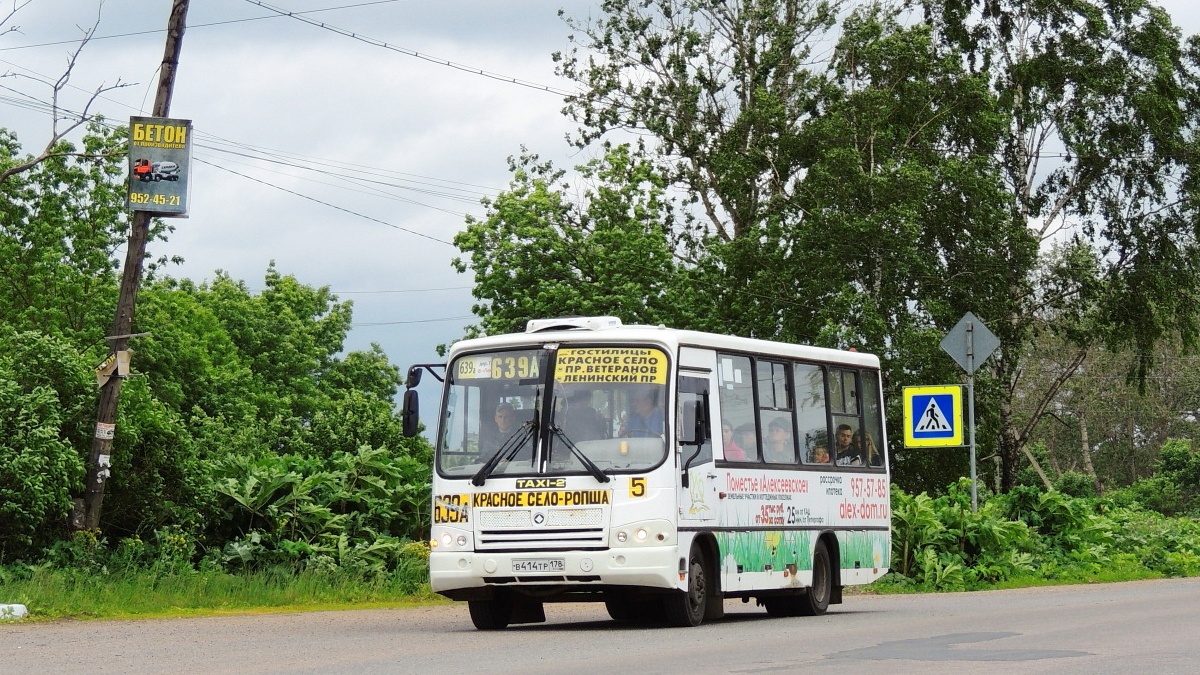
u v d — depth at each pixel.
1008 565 30.31
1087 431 104.06
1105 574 31.81
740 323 44.12
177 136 24.30
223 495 25.75
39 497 21.88
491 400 18.91
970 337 29.44
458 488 18.67
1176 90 53.31
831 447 22.53
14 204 57.34
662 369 18.59
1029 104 53.47
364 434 35.38
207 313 71.62
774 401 21.14
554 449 18.47
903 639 15.65
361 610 22.75
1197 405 103.19
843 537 22.64
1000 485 54.16
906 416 30.06
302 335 82.00
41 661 13.91
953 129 46.22
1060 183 54.56
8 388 22.48
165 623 19.08
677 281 46.72
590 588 18.34
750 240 43.72
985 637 15.64
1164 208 53.91
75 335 56.25
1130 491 92.94
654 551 18.02
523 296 46.22
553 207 48.00
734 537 19.67
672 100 55.66
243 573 24.36
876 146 43.72
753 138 47.06
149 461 24.58
